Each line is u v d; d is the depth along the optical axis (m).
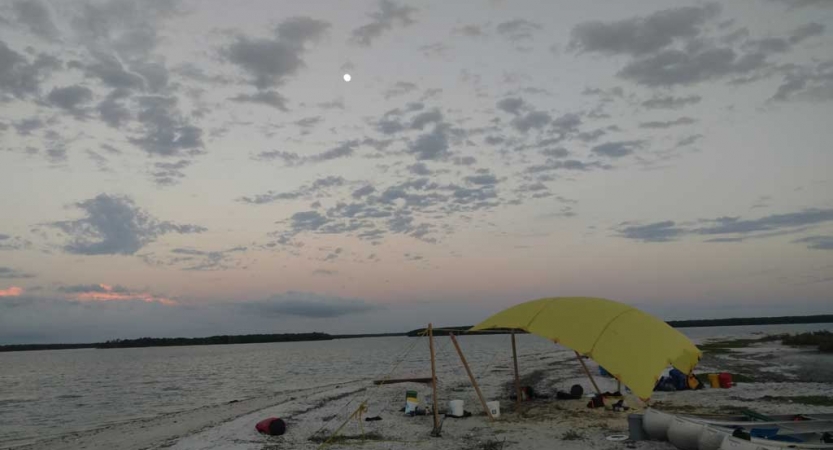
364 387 26.64
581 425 13.21
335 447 12.39
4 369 87.44
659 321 14.32
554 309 14.56
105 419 24.89
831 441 9.14
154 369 70.25
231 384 41.00
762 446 8.58
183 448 13.40
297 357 93.44
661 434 11.16
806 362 32.16
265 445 13.02
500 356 57.56
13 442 18.73
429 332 13.74
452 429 13.65
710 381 19.86
